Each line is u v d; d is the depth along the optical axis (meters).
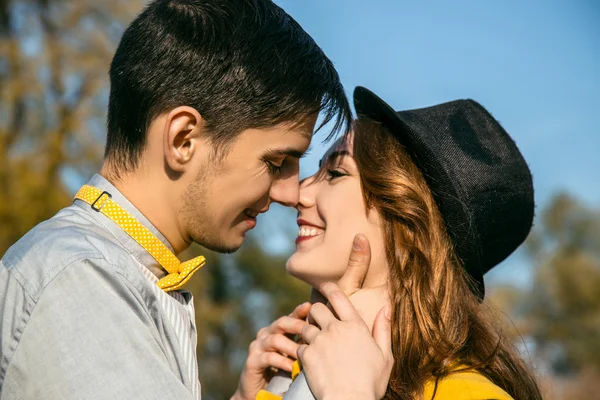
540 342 19.73
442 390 1.91
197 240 1.92
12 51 9.72
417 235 2.17
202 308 12.02
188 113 1.83
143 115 1.85
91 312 1.58
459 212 2.16
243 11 1.94
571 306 20.38
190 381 1.75
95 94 10.01
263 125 1.88
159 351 1.63
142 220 1.84
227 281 14.12
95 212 1.82
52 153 9.48
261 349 2.39
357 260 2.16
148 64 1.87
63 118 9.71
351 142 2.30
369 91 2.23
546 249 21.55
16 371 1.56
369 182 2.21
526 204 2.41
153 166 1.85
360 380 1.76
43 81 9.87
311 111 1.96
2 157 9.23
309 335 1.91
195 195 1.87
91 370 1.53
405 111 2.36
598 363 19.48
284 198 2.03
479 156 2.29
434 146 2.22
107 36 10.40
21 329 1.57
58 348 1.55
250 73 1.87
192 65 1.85
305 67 1.95
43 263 1.63
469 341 2.13
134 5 10.52
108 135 1.94
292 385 1.83
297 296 14.50
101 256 1.65
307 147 1.99
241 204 1.92
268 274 14.29
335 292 2.00
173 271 1.88
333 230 2.23
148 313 1.69
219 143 1.86
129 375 1.55
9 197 9.10
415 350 2.04
